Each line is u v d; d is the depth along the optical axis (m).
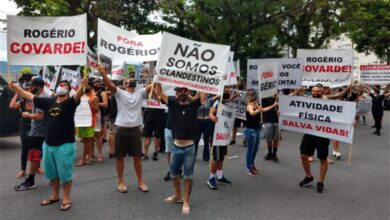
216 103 7.33
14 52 6.14
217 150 6.92
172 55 6.13
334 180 7.85
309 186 7.35
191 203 6.20
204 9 19.08
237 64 13.46
